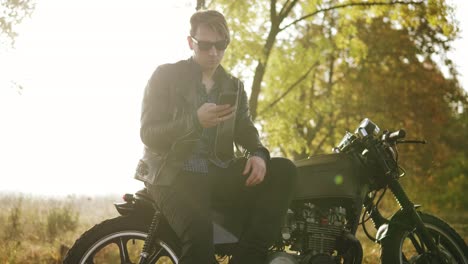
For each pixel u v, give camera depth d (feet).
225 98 10.74
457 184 101.71
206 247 11.00
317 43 37.65
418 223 13.71
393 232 13.75
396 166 14.01
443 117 66.18
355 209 13.25
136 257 20.20
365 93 54.85
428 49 55.57
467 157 96.94
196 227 11.03
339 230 12.96
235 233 11.78
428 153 66.08
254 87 33.14
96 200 50.44
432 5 34.65
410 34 55.26
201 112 10.65
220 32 11.91
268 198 11.71
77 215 30.60
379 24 55.77
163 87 11.76
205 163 11.85
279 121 41.16
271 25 33.63
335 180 12.95
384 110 56.49
